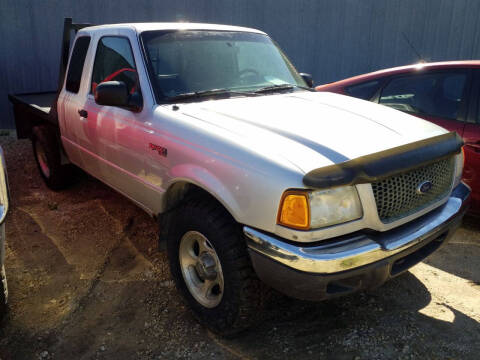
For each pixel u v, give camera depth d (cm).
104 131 354
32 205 484
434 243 271
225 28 387
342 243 220
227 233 245
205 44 354
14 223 437
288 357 256
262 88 352
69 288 328
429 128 284
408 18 897
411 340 269
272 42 418
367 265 222
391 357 254
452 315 293
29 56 808
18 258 370
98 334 278
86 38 406
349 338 271
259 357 256
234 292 247
